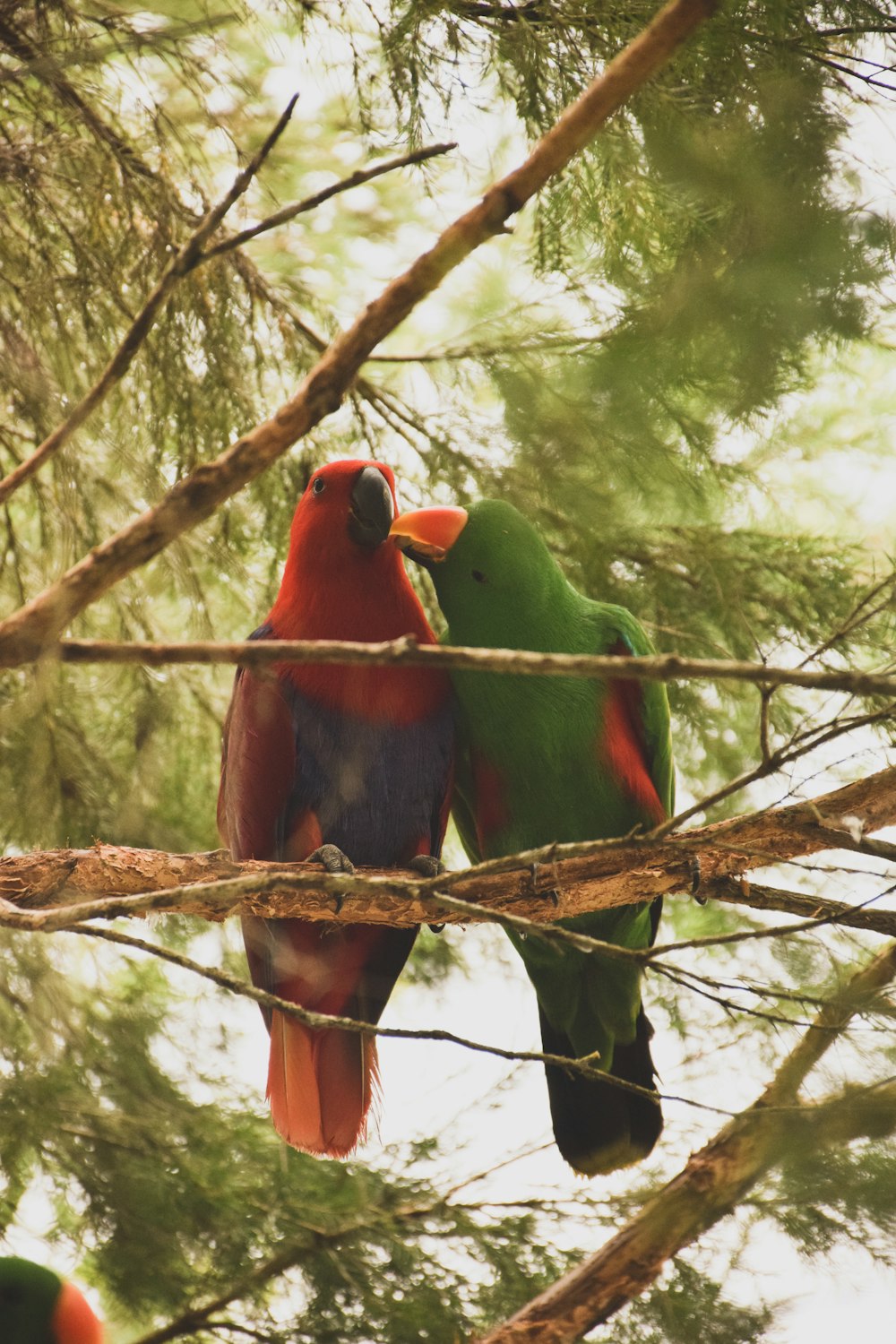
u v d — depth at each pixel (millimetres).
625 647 7199
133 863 5297
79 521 7137
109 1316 6426
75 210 6852
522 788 7258
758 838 5883
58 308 6781
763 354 4555
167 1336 6090
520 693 7027
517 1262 6398
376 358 8062
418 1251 6473
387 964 7105
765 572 7766
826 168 4758
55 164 6621
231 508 8141
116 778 7980
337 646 3131
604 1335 5895
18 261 6734
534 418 5195
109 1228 6352
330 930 6492
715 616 7742
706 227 5547
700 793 8555
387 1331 6121
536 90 6102
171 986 8383
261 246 10078
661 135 5559
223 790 7531
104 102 6707
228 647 3137
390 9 6629
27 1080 6574
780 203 4574
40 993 6348
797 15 5555
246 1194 6648
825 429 8656
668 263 5961
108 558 3426
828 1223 5285
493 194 3625
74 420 3549
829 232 4434
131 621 8367
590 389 4980
